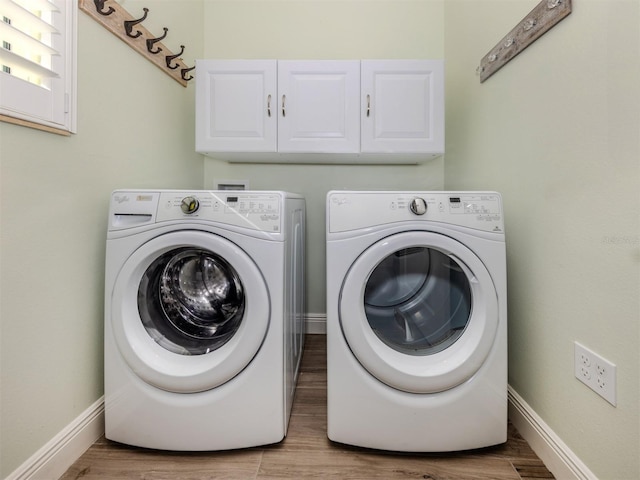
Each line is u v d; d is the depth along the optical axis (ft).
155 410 3.32
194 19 6.06
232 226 3.27
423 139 5.22
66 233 3.26
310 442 3.55
